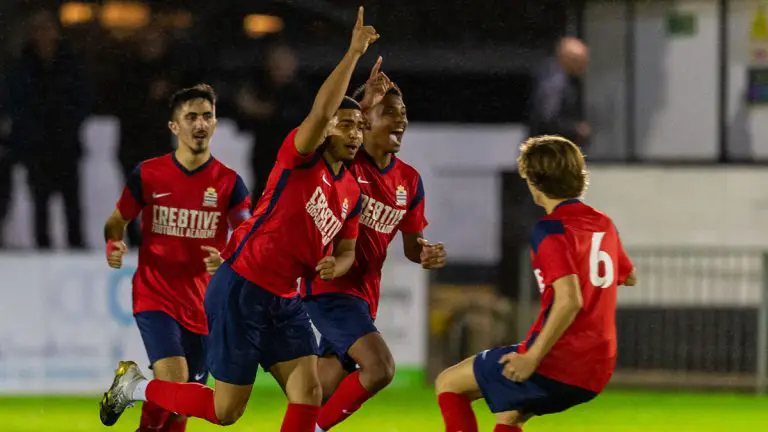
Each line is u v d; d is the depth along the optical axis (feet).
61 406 109.09
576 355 58.13
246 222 63.05
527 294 128.06
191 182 74.43
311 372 63.00
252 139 137.59
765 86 142.20
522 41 160.15
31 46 134.82
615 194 139.64
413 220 74.90
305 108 137.39
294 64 137.80
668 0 142.72
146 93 146.20
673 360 130.52
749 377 128.88
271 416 102.22
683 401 118.93
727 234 139.44
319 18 158.51
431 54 160.35
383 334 123.65
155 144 142.51
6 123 135.54
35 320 117.19
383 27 160.66
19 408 107.76
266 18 155.84
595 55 143.43
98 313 118.21
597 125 143.54
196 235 74.59
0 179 136.26
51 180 134.72
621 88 143.43
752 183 139.23
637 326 130.72
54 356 117.29
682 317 130.62
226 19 153.58
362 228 71.82
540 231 58.59
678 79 143.23
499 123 159.94
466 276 141.59
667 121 143.43
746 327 130.00
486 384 60.23
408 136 155.02
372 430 95.81
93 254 118.62
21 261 117.39
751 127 142.82
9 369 116.47
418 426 97.91
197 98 74.28
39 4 144.15
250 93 136.77
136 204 74.64
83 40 145.18
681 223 139.44
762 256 128.67
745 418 107.04
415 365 123.95
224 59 151.94
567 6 145.69
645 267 131.54
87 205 144.25
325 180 62.13
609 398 120.06
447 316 127.34
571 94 136.26
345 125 62.18
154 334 72.84
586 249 58.44
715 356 130.21
